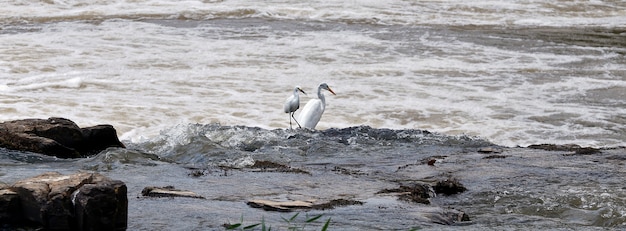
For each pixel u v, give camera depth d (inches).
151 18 1235.2
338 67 952.3
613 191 422.6
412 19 1309.1
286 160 521.7
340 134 612.4
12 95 777.6
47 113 726.5
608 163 506.9
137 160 482.0
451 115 767.7
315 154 546.6
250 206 356.2
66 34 1089.4
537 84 906.7
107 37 1078.4
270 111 767.1
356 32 1176.2
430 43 1117.7
